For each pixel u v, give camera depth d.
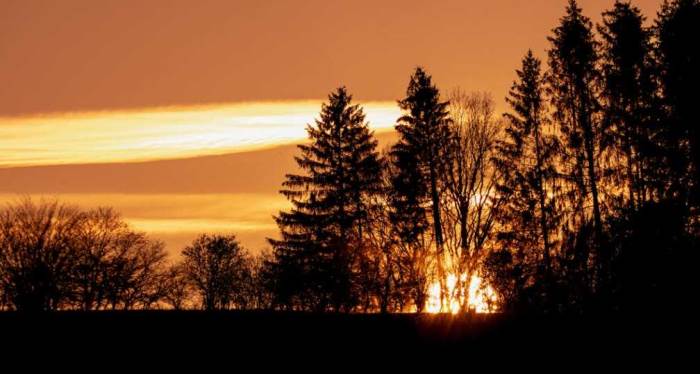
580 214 51.00
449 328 41.50
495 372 35.47
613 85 51.84
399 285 52.62
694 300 39.41
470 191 50.47
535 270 44.47
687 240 41.59
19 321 41.81
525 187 52.31
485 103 52.91
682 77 47.44
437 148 53.78
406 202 55.34
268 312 45.56
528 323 41.31
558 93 54.53
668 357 36.44
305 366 35.94
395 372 35.41
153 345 38.19
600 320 39.94
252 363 36.09
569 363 36.38
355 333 40.94
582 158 52.38
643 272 40.03
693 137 46.22
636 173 50.09
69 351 36.84
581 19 54.69
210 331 40.84
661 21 50.59
